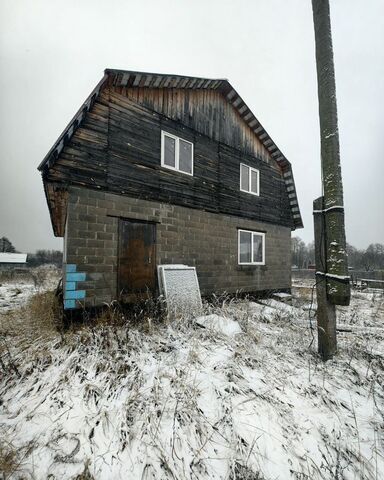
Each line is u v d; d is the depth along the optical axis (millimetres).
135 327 4273
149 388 2578
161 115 5977
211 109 7195
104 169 4926
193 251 6438
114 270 4973
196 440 2041
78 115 4508
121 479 1748
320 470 1907
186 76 5973
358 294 10609
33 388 2723
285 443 2076
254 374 2930
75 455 1918
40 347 3547
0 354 3443
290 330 4625
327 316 3496
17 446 1993
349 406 2576
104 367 2961
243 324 4469
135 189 5367
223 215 7297
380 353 3703
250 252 8164
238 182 7832
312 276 26016
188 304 5051
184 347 3492
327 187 3572
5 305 7387
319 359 3455
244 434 2092
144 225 5516
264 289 8445
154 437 2037
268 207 8844
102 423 2184
